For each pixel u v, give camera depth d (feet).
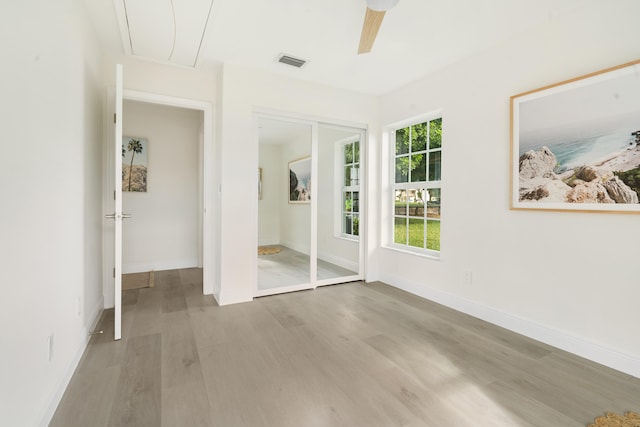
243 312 9.24
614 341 6.27
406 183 12.02
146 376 5.84
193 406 5.01
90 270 7.77
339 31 7.86
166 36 8.15
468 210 9.20
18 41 3.74
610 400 5.25
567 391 5.49
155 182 14.74
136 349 6.90
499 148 8.34
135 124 14.34
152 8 6.93
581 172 6.64
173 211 15.12
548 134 7.19
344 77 10.75
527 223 7.73
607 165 6.26
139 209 14.44
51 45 4.82
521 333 7.84
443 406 5.07
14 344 3.62
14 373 3.61
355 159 13.48
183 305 9.82
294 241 11.85
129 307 9.61
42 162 4.49
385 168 12.78
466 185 9.25
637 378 5.91
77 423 4.58
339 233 13.65
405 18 7.16
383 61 9.46
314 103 11.28
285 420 4.71
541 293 7.46
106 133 9.29
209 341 7.34
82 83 6.77
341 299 10.56
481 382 5.76
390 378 5.87
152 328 8.05
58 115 5.17
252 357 6.61
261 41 8.38
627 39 6.03
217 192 10.53
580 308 6.77
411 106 11.25
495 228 8.47
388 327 8.25
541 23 7.37
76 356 6.19
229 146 9.78
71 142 5.96
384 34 7.89
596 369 6.22
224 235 9.78
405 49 8.68
